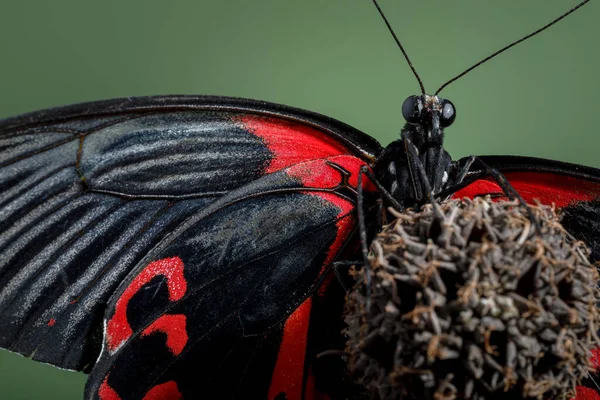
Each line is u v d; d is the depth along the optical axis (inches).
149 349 8.6
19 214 8.3
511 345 7.6
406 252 7.8
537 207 7.9
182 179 8.6
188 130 8.5
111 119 8.4
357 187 8.4
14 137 8.2
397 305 7.7
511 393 7.7
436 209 7.8
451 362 7.6
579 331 7.7
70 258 8.4
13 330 8.4
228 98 8.5
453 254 7.7
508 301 7.6
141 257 8.6
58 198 8.4
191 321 8.6
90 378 8.4
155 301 8.5
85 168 8.4
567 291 7.8
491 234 7.7
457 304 7.6
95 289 8.5
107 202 8.5
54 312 8.4
